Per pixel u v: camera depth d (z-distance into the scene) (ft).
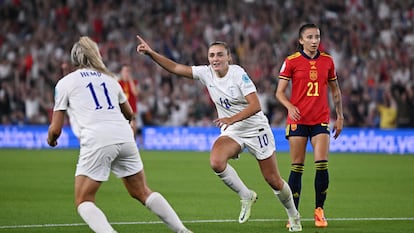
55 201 104.01
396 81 226.58
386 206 99.50
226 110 78.38
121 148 64.13
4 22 261.85
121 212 93.66
